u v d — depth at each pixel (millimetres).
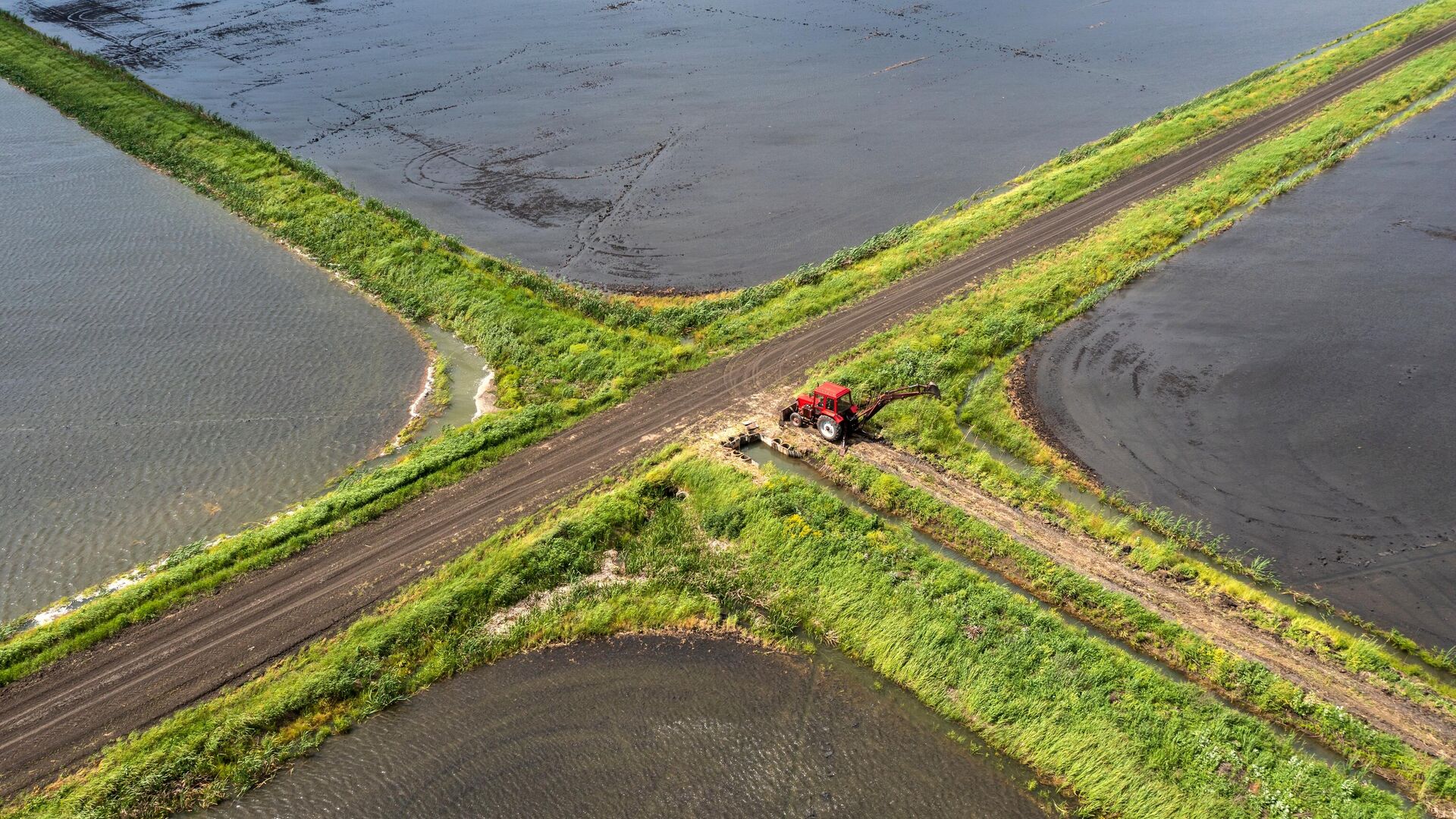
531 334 51375
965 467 39750
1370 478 38156
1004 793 27219
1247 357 46438
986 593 32812
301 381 48812
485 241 63469
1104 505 37844
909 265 56844
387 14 125625
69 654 32125
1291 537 35562
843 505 37438
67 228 66062
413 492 39594
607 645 32812
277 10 127562
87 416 45812
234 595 34469
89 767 28188
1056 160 70938
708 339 50219
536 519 37938
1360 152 68250
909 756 28375
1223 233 58844
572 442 42812
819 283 55875
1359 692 28828
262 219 66625
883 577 33781
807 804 27094
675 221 65375
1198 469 39375
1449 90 76625
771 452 42250
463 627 33094
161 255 62250
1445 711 28031
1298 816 25156
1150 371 46094
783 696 30547
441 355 51344
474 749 29031
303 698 30094
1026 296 52281
